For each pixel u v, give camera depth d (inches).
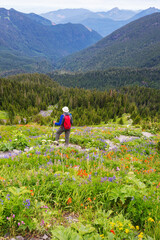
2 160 252.7
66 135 398.6
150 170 281.7
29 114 4266.7
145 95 7785.4
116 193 174.7
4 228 126.0
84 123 2876.5
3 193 145.8
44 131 699.4
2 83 6481.3
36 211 142.2
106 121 3154.5
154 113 4744.1
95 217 150.8
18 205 135.9
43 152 316.8
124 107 4276.6
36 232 130.3
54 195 174.9
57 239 116.6
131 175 216.5
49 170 216.4
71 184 185.2
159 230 137.3
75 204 164.4
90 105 5002.5
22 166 242.2
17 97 5398.6
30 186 176.7
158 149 477.4
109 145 481.1
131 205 162.1
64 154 315.0
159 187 213.0
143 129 953.5
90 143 467.8
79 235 121.4
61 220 145.9
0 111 4293.8
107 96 5221.5
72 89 7130.9
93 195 180.9
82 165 274.5
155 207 161.5
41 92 6373.0
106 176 230.7
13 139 391.2
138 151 440.5
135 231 140.9
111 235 125.9
